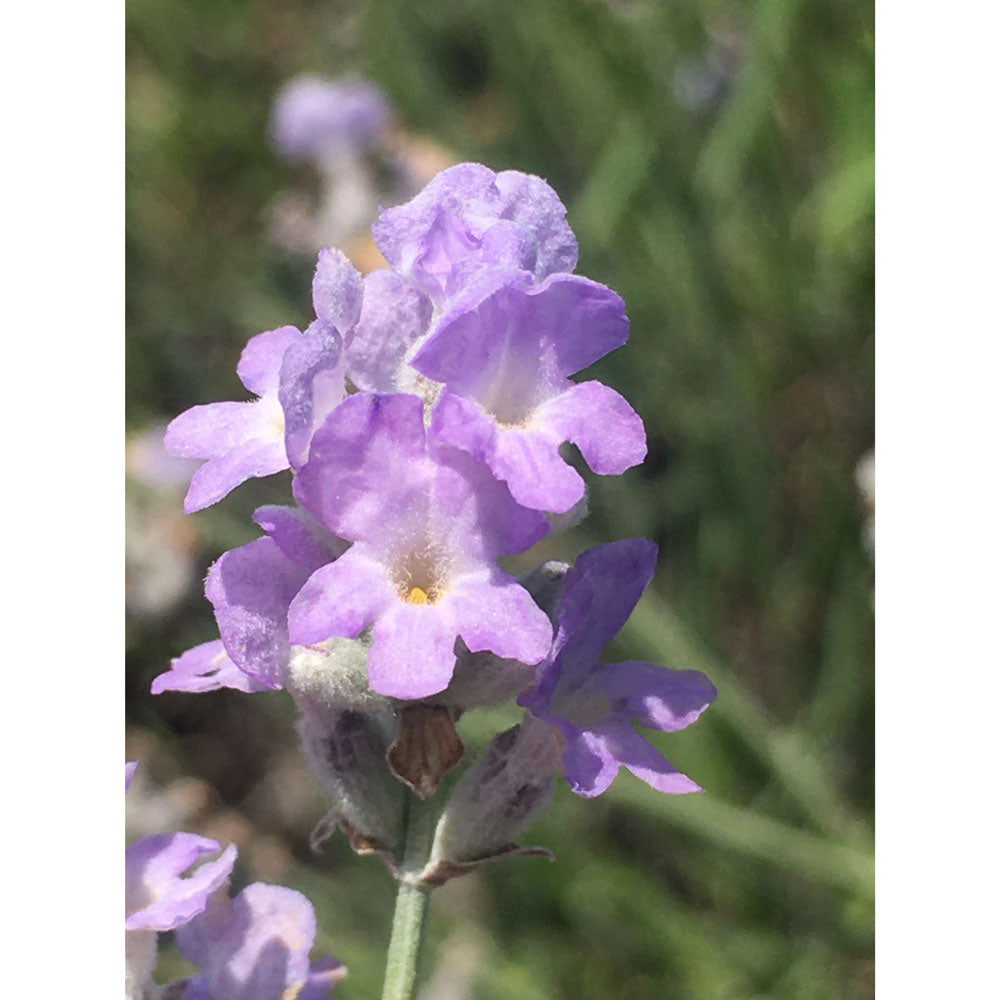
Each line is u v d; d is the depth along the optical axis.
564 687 0.05
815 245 0.12
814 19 0.12
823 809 0.10
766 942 0.10
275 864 0.11
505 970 0.10
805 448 0.11
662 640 0.10
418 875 0.05
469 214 0.05
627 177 0.12
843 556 0.11
